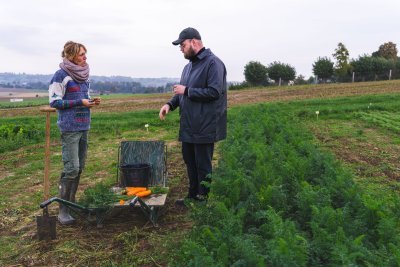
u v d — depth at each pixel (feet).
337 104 83.41
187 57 23.63
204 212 18.74
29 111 106.93
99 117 76.23
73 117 22.20
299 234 16.38
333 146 44.06
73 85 22.07
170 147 46.01
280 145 31.55
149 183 25.57
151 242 20.20
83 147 23.57
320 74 200.03
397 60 202.80
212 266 13.47
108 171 36.06
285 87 152.05
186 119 23.71
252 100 103.71
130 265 18.20
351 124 60.39
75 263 18.66
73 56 21.93
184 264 15.33
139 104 111.14
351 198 19.93
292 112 68.69
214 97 22.74
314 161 26.37
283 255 13.65
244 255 14.24
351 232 16.60
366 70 197.36
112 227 22.34
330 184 21.47
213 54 23.56
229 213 17.67
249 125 42.06
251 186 20.77
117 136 55.83
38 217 20.79
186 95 22.72
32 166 39.04
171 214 23.90
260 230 17.39
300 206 19.03
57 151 46.91
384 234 16.02
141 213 24.12
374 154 39.81
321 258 15.11
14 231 22.82
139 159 26.03
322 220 16.92
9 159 43.19
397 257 13.56
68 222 22.79
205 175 23.99
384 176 31.81
